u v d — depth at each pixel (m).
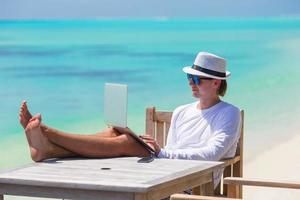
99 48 33.19
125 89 5.10
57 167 4.69
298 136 13.36
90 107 18.97
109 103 5.24
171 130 5.91
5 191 4.41
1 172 4.51
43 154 4.93
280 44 30.62
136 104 19.02
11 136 14.51
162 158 5.18
